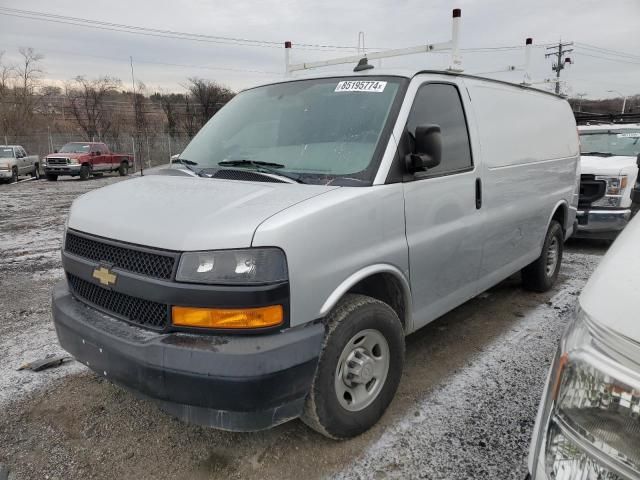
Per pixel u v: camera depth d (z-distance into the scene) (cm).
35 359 391
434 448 279
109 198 296
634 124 984
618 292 134
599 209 739
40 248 829
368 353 285
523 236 458
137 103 4875
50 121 4831
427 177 315
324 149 304
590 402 129
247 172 302
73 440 290
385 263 283
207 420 229
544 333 440
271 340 227
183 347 224
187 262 227
